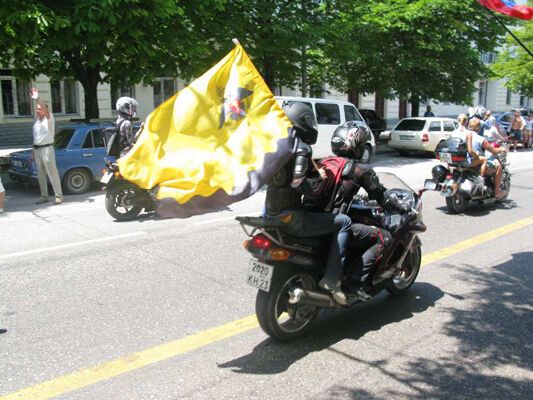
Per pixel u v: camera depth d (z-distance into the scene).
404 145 19.20
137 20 11.51
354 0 17.72
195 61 13.77
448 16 20.05
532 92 29.78
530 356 4.04
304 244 4.11
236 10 14.76
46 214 8.91
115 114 23.02
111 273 5.71
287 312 4.21
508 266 6.18
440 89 22.22
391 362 3.92
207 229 7.70
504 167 9.81
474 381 3.66
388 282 4.76
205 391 3.47
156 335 4.27
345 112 16.11
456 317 4.75
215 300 5.01
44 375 3.63
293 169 3.77
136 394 3.42
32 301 4.92
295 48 16.59
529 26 26.70
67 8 11.16
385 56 21.00
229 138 3.68
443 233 7.65
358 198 4.81
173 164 3.62
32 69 14.45
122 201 8.34
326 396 3.44
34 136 9.71
